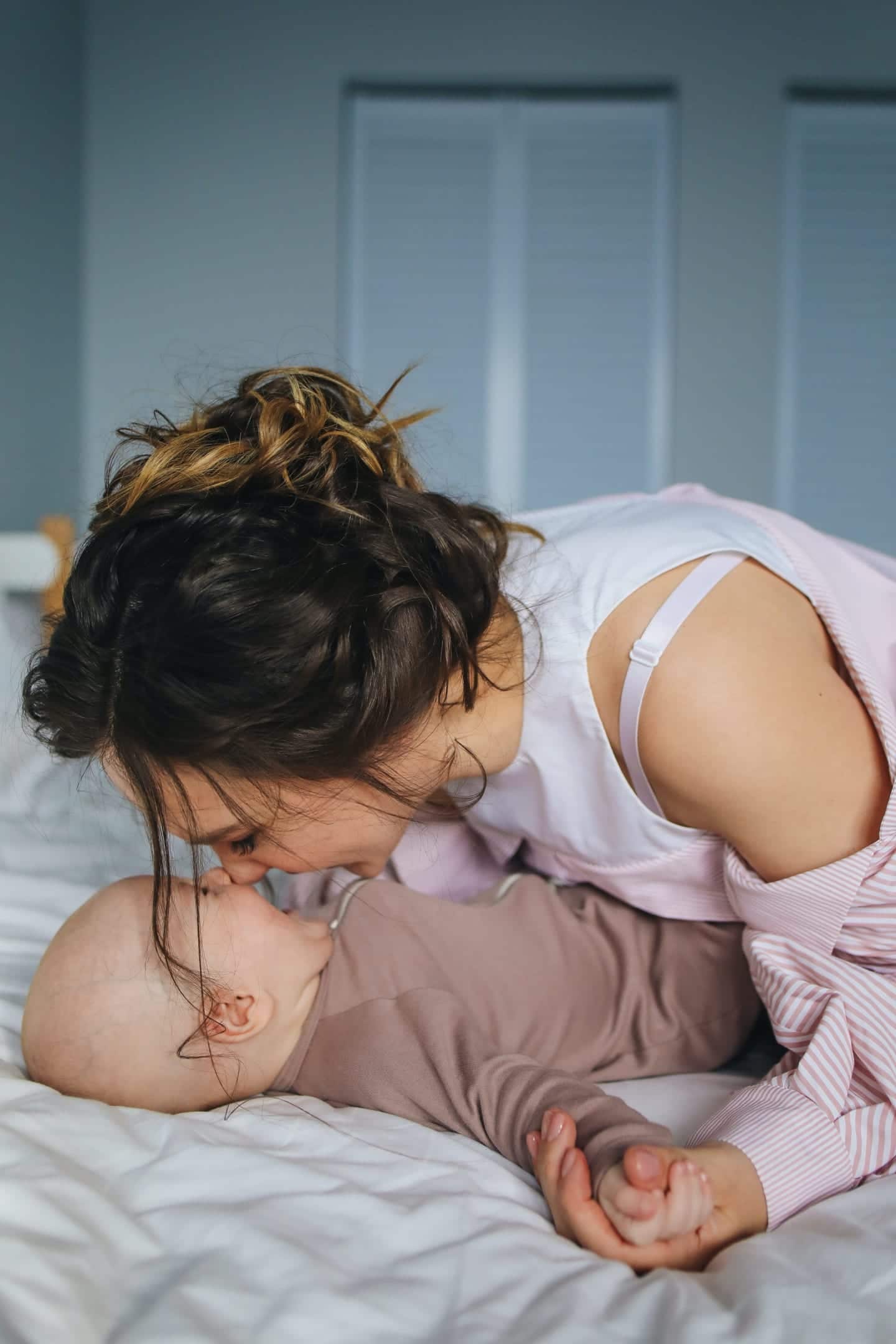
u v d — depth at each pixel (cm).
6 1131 59
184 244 392
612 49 390
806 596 79
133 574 65
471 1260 54
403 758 73
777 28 387
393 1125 73
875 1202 63
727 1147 65
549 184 400
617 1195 59
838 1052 70
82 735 68
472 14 391
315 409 72
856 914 74
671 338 402
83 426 385
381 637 65
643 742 73
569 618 76
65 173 364
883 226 397
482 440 408
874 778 73
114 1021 77
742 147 391
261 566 63
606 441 407
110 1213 54
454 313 405
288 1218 56
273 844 75
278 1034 82
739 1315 50
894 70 386
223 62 391
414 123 399
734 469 398
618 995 90
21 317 316
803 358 402
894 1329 49
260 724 63
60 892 103
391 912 89
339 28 391
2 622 171
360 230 403
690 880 86
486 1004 85
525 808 88
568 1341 48
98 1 387
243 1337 46
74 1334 45
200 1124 68
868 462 405
